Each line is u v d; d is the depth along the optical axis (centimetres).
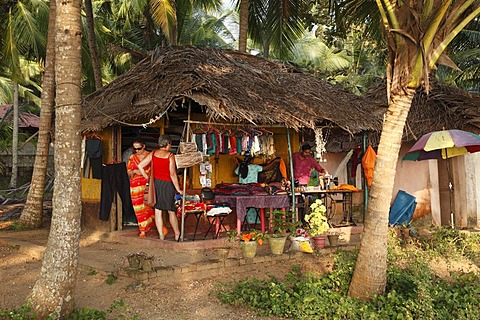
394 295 619
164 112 828
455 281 751
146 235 977
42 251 891
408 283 679
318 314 605
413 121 1262
